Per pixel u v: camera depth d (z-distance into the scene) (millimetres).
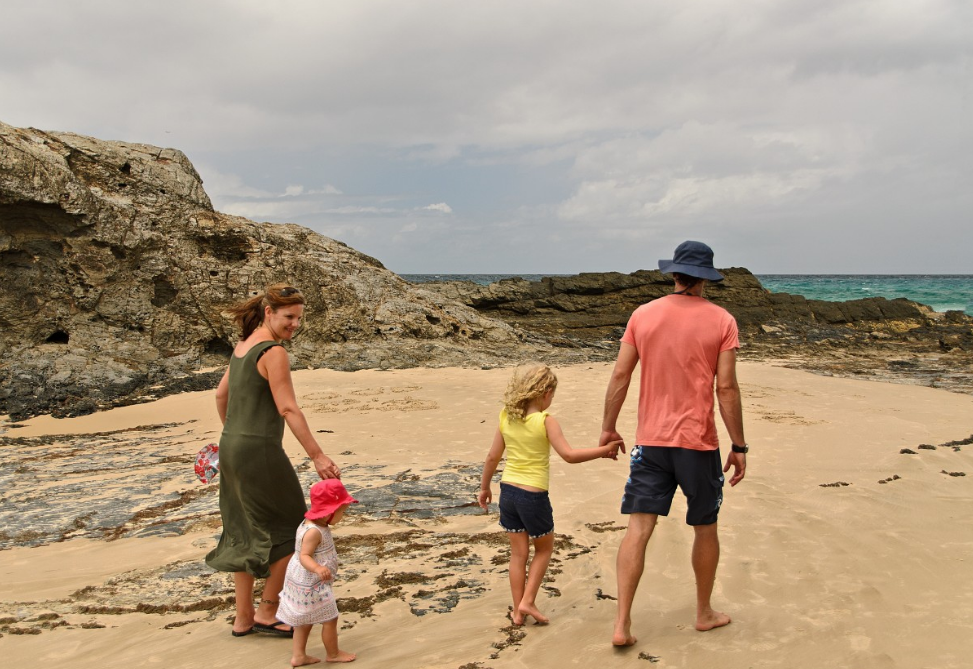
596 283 37938
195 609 4664
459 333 25047
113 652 4000
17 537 6812
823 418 13039
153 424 14008
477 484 8164
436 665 3658
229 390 4184
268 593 4191
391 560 5531
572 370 20625
